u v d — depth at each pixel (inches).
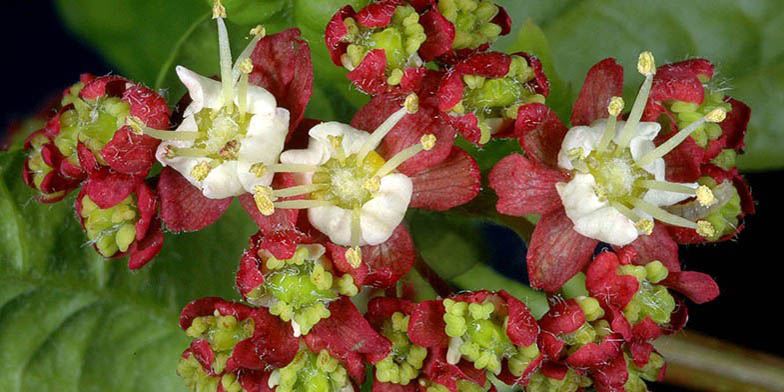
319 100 3.9
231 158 3.4
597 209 3.4
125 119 3.5
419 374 3.4
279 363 3.4
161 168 3.6
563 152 3.5
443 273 3.9
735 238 3.7
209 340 3.5
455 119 3.4
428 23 3.5
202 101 3.4
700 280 3.5
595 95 3.5
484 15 3.6
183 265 3.9
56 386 3.9
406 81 3.4
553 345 3.4
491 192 3.6
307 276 3.4
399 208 3.4
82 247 3.9
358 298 3.5
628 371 3.5
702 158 3.5
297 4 3.7
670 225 3.6
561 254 3.5
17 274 3.9
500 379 3.4
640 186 3.5
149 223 3.4
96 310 3.9
